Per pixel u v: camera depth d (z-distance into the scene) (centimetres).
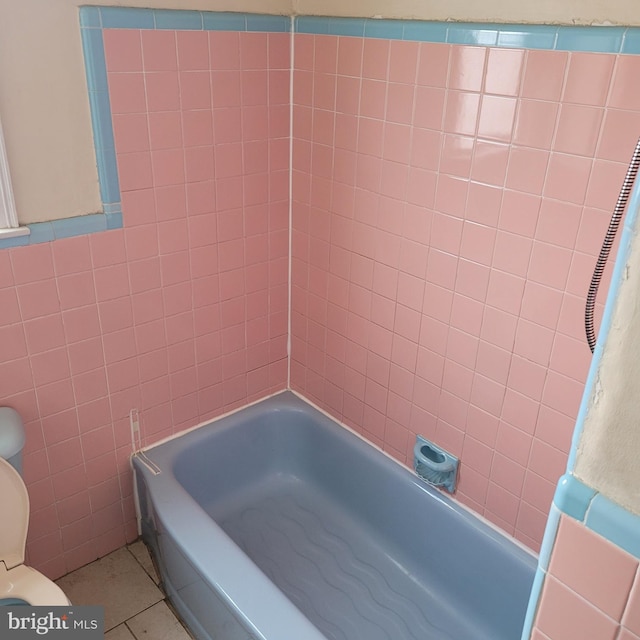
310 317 220
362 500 215
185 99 174
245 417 223
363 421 214
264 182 202
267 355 229
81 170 163
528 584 169
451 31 149
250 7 178
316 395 230
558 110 135
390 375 197
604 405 68
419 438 194
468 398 176
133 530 213
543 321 151
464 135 154
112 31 155
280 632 144
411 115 164
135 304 185
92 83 156
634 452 67
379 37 165
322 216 201
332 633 180
